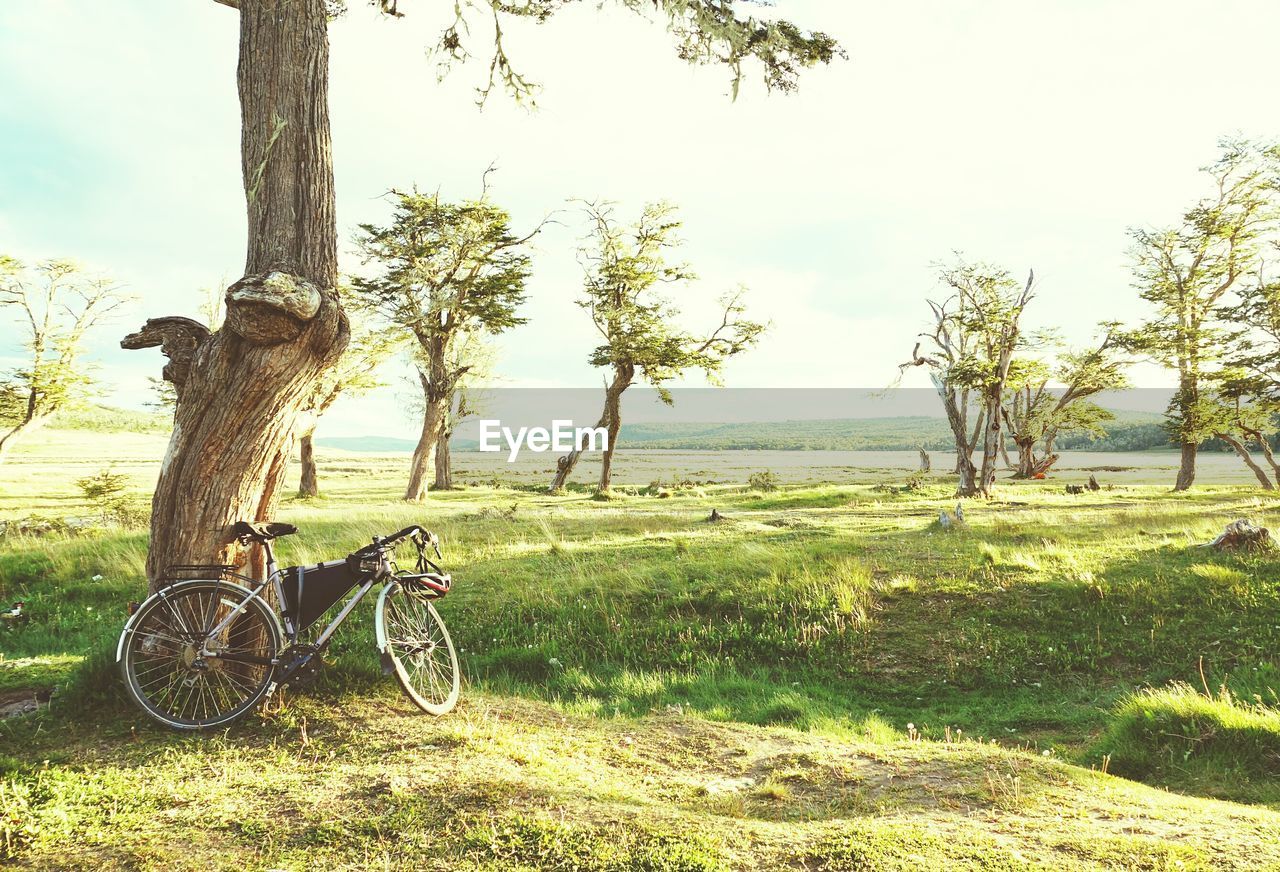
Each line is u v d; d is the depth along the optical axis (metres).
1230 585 10.17
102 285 38.81
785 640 9.52
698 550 13.95
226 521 4.69
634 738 5.00
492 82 7.48
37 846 2.89
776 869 2.81
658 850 2.91
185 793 3.38
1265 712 6.00
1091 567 11.47
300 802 3.31
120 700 4.29
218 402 4.69
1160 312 40.41
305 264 4.97
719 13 6.79
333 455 134.25
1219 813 3.59
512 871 2.78
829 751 4.81
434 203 36.88
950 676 8.59
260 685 4.22
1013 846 3.04
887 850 2.94
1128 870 2.81
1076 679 8.42
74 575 11.78
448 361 46.91
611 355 41.34
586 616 10.38
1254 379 36.72
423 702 4.49
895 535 16.16
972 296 38.19
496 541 15.94
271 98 5.05
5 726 4.02
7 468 64.25
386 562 4.64
